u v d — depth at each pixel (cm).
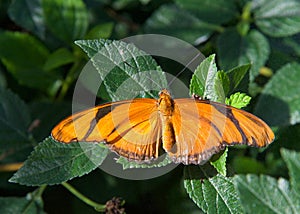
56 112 83
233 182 70
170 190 83
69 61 82
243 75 71
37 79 84
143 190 83
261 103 76
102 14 86
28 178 71
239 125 67
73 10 82
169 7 83
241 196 70
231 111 67
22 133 81
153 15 83
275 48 81
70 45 83
